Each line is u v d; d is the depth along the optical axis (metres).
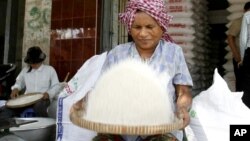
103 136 1.21
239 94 1.58
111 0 4.11
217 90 1.59
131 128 0.96
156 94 1.03
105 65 1.54
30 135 1.86
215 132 1.58
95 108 1.03
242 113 1.54
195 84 3.99
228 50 4.16
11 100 3.00
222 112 1.58
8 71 2.87
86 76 1.75
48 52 4.46
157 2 1.31
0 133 1.57
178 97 1.42
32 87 3.79
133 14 1.33
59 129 1.75
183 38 3.85
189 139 1.63
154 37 1.37
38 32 4.51
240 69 3.52
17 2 4.63
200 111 1.62
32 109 2.90
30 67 3.87
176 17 3.86
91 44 4.20
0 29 4.88
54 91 3.25
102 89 1.04
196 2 3.95
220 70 4.83
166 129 0.99
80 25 4.25
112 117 0.99
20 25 4.64
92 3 4.17
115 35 4.15
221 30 4.93
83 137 1.68
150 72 1.11
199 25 4.17
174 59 1.48
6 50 4.64
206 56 4.62
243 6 3.84
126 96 1.00
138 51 1.48
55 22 4.40
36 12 4.50
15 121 1.72
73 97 1.72
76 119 1.06
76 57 4.30
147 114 0.99
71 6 4.29
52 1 4.40
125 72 1.05
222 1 4.75
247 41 3.41
